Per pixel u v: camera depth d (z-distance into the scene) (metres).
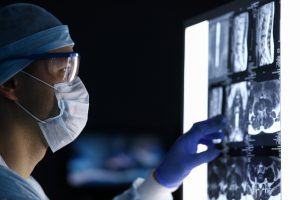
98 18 5.42
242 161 1.29
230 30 1.35
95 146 5.18
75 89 1.31
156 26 5.56
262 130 1.22
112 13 5.46
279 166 1.16
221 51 1.38
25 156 1.23
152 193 1.53
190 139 1.41
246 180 1.27
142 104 5.48
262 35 1.23
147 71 5.52
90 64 5.37
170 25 5.59
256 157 1.24
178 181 1.49
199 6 5.62
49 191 5.08
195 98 1.48
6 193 1.02
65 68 1.25
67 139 1.31
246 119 1.28
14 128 1.21
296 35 1.12
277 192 1.16
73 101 1.30
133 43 5.50
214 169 1.39
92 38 5.39
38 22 1.26
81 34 5.36
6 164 1.20
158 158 5.28
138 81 5.48
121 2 5.50
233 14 1.34
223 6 1.38
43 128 1.24
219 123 1.36
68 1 5.33
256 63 1.25
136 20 5.53
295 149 1.11
